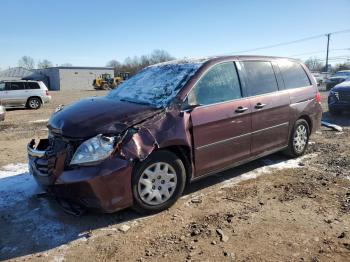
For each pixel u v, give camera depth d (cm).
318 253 346
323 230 390
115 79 5953
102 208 397
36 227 417
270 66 595
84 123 417
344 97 1181
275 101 575
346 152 703
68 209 419
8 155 757
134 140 407
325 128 975
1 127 1227
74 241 385
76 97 3550
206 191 507
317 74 4319
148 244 373
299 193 493
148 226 410
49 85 7856
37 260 353
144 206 428
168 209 451
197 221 418
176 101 452
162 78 514
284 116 598
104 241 382
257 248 358
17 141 930
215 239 377
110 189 395
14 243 385
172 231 397
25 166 661
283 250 353
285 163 628
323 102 1716
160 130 426
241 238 378
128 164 401
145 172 423
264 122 557
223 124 491
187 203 468
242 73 538
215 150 488
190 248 362
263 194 492
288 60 646
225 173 580
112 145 397
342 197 477
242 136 522
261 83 565
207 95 484
